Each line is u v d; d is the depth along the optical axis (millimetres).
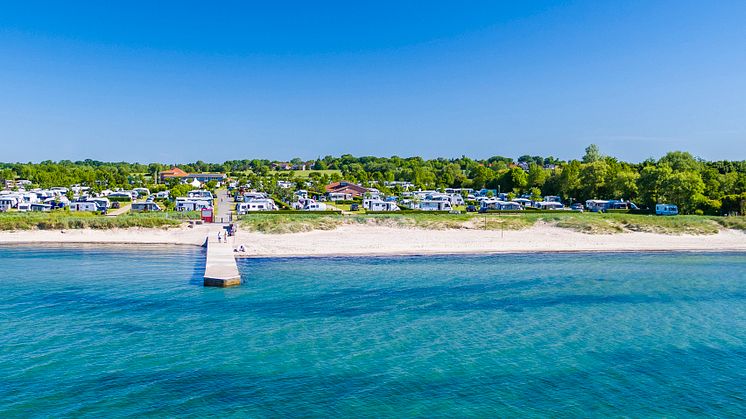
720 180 139500
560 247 81625
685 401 28922
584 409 27766
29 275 57656
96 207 117312
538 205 136125
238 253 71688
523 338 38438
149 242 83625
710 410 27984
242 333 38375
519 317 43719
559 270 64312
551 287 54781
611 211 126625
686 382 31312
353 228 92375
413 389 29656
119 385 29422
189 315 42625
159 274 58688
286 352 34781
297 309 44906
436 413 27016
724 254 78688
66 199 137375
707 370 33094
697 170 155250
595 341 38031
